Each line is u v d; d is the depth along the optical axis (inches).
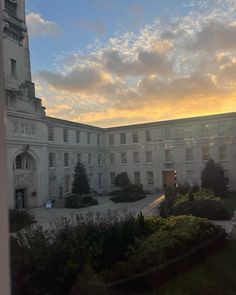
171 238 213.2
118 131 911.0
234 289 156.6
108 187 906.1
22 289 150.9
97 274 173.9
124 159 900.6
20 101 877.8
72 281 169.9
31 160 1010.7
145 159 837.2
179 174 736.3
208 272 171.8
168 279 175.2
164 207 359.9
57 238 195.0
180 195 421.4
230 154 454.3
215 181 397.4
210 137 660.7
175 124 771.4
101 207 505.7
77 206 601.3
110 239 205.8
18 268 146.3
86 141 1044.5
